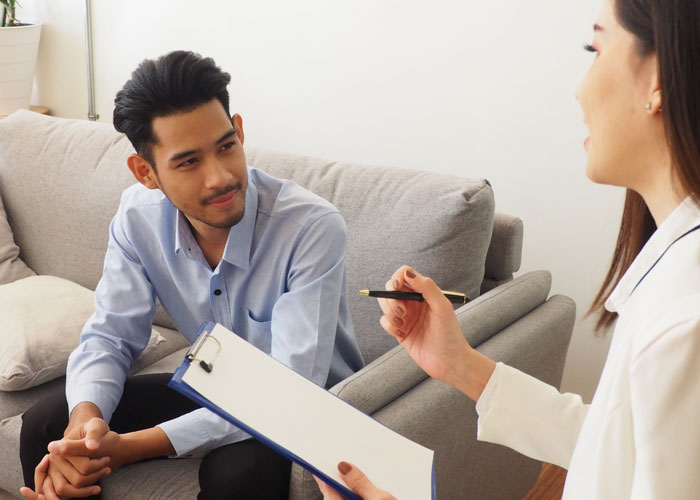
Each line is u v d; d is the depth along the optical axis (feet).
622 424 2.25
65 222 7.08
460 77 7.37
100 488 4.24
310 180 6.08
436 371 3.44
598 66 2.40
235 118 4.51
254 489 4.23
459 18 7.23
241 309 4.91
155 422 5.02
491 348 4.95
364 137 8.12
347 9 7.86
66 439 4.16
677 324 2.07
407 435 4.23
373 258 5.61
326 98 8.25
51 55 10.01
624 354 2.27
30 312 6.11
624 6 2.32
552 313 5.62
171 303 5.20
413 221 5.50
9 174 7.43
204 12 8.77
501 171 7.38
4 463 5.40
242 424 3.09
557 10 6.72
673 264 2.25
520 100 7.10
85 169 7.04
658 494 2.09
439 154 7.70
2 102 9.39
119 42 9.43
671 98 2.15
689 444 2.07
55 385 5.90
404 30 7.57
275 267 4.71
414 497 3.10
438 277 5.43
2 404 5.60
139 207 4.94
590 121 2.47
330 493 3.14
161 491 4.46
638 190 2.48
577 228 7.10
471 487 5.14
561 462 3.29
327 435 3.19
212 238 4.75
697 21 2.10
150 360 6.15
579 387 7.45
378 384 4.33
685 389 2.06
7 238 7.27
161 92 4.08
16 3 9.97
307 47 8.22
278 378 3.37
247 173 4.51
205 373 3.24
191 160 4.20
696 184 2.18
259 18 8.43
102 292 5.10
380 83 7.86
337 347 5.00
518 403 3.30
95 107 9.87
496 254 5.88
